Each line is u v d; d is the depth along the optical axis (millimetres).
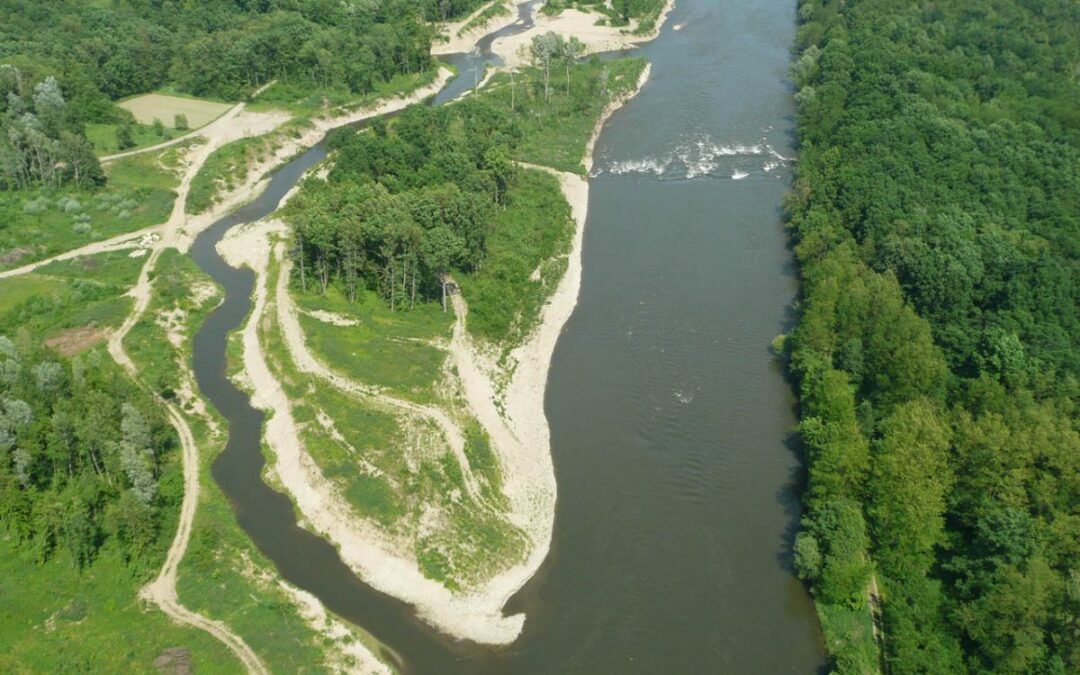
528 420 141625
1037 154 197750
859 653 99625
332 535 120312
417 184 193875
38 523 111688
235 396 148750
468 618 108812
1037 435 115688
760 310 168625
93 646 100062
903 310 144500
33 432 118062
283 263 182875
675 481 129750
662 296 173500
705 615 108625
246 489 128875
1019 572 99875
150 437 127188
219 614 106750
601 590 112438
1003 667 92625
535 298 170750
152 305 169500
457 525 119312
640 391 148000
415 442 132000
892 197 176250
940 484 112125
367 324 160125
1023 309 144000
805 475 129625
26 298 167875
